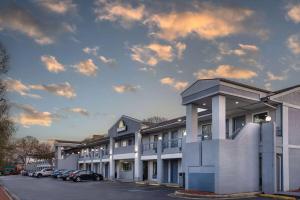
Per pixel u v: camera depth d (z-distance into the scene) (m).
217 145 26.00
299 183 27.97
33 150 115.62
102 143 61.44
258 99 27.84
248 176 26.66
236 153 26.44
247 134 27.12
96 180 49.91
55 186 38.38
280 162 27.38
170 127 41.84
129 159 50.31
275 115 28.53
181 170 37.84
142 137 48.53
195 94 28.94
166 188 33.75
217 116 26.58
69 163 72.62
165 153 39.97
